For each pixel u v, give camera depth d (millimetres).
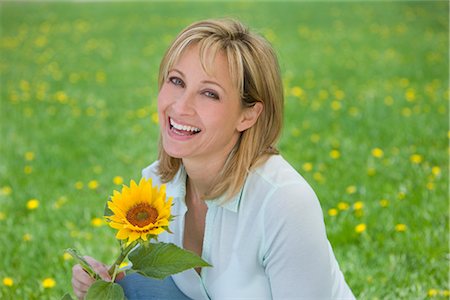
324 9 13070
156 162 2662
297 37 10664
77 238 4055
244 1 14297
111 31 11484
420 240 3842
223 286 2381
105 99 7492
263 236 2275
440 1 13219
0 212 4484
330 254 2502
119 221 2045
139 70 8891
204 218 2506
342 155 5406
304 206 2227
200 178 2381
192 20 12305
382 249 3855
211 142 2219
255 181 2291
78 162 5535
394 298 3379
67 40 10773
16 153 5707
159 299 2633
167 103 2223
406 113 6523
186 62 2172
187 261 2168
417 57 9180
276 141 2346
